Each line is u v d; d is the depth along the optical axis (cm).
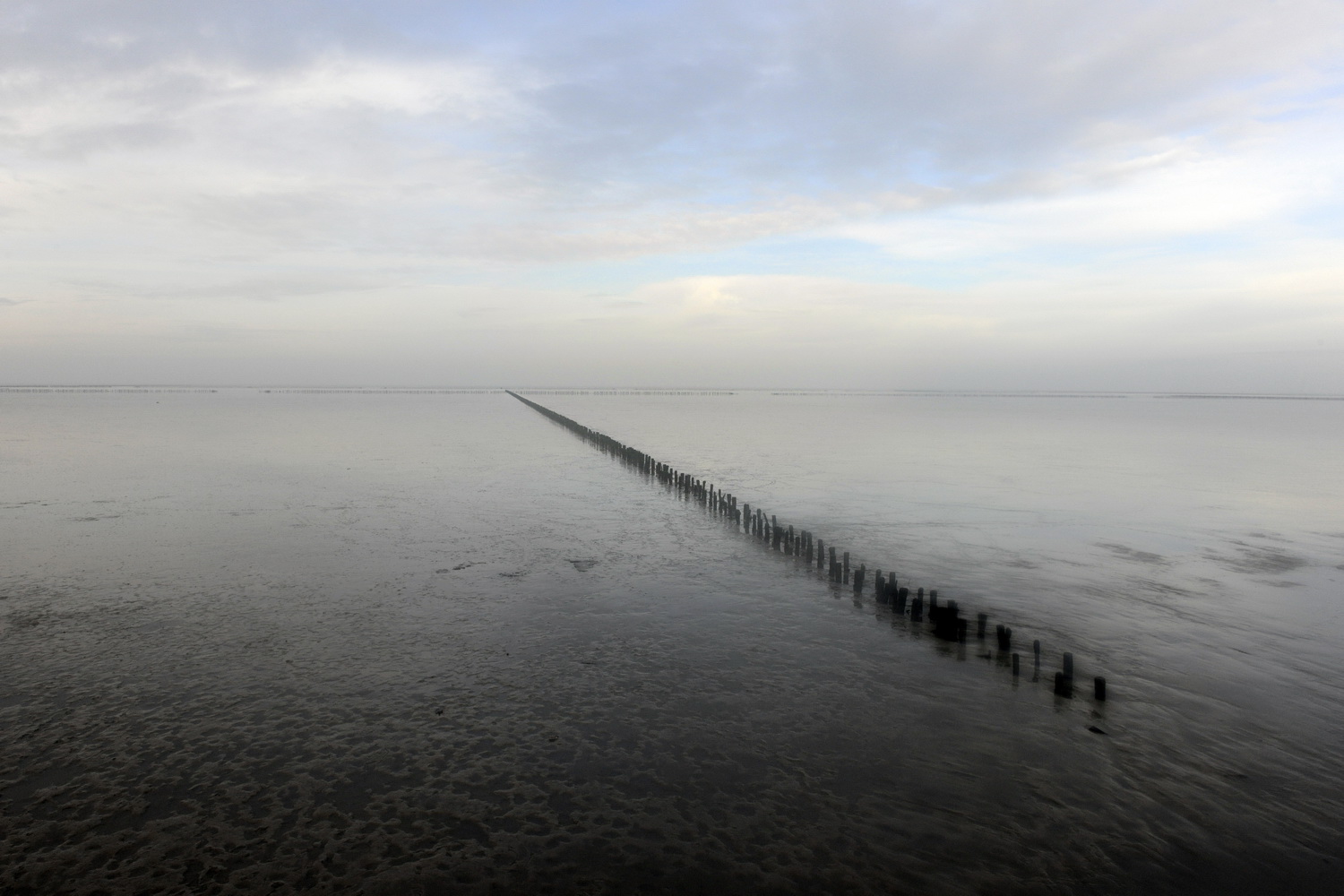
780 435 5497
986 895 613
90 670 999
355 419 6600
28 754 786
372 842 661
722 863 643
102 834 663
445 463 3350
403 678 986
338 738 830
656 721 881
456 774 765
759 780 766
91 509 2147
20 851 638
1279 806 735
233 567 1526
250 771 764
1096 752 830
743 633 1177
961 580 1529
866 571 1583
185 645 1091
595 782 756
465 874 623
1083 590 1457
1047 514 2259
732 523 2022
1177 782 773
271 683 967
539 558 1628
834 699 948
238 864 630
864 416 8712
